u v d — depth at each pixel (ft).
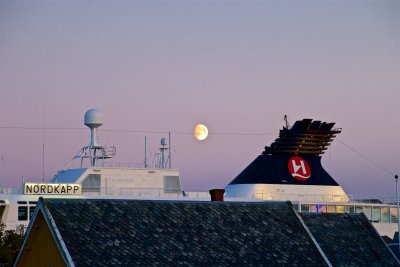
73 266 527.40
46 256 572.51
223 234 596.70
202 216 605.31
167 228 582.35
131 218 577.43
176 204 606.55
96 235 553.64
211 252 577.43
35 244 586.45
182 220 593.83
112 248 548.31
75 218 559.79
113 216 573.33
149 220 582.35
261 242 604.08
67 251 535.19
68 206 566.77
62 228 549.13
